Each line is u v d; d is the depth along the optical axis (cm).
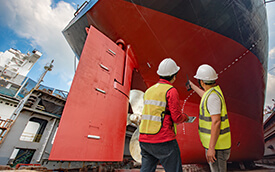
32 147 1493
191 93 590
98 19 587
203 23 494
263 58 694
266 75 793
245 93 642
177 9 477
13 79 2783
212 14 485
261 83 716
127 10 520
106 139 407
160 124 133
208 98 168
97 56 482
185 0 460
